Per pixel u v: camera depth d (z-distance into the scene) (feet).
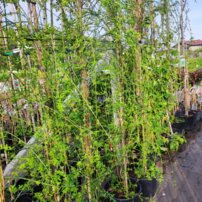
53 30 6.70
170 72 11.13
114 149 8.32
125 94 9.03
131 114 8.76
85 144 7.11
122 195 8.38
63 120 6.93
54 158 6.50
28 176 8.23
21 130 9.53
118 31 7.68
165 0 11.55
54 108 6.70
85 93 7.05
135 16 8.89
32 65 7.72
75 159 8.70
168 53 11.43
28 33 6.58
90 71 7.22
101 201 8.21
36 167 7.07
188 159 12.70
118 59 8.26
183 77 17.92
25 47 6.70
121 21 7.76
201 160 12.53
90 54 7.10
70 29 6.83
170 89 11.50
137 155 10.21
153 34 10.97
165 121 12.50
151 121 8.95
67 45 7.02
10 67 7.04
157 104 9.39
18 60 7.51
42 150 7.44
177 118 16.29
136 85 8.91
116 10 7.61
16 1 6.25
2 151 9.53
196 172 11.34
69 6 6.69
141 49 9.17
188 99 17.56
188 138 15.72
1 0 6.33
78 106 7.17
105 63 8.00
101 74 8.16
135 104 8.79
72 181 6.86
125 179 8.39
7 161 8.41
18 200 7.95
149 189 9.05
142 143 9.12
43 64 6.84
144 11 9.77
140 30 9.24
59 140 6.87
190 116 16.98
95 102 7.58
